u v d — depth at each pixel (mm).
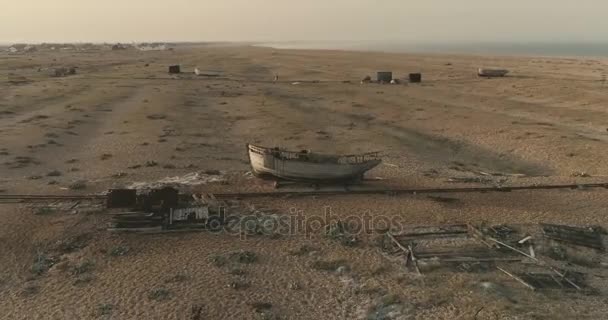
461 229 25312
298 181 33000
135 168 37156
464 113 61875
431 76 109000
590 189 32219
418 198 30625
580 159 40531
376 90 85188
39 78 100688
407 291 19406
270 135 50719
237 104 70500
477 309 17984
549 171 38688
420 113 62750
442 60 165875
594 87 76625
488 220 26766
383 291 19469
